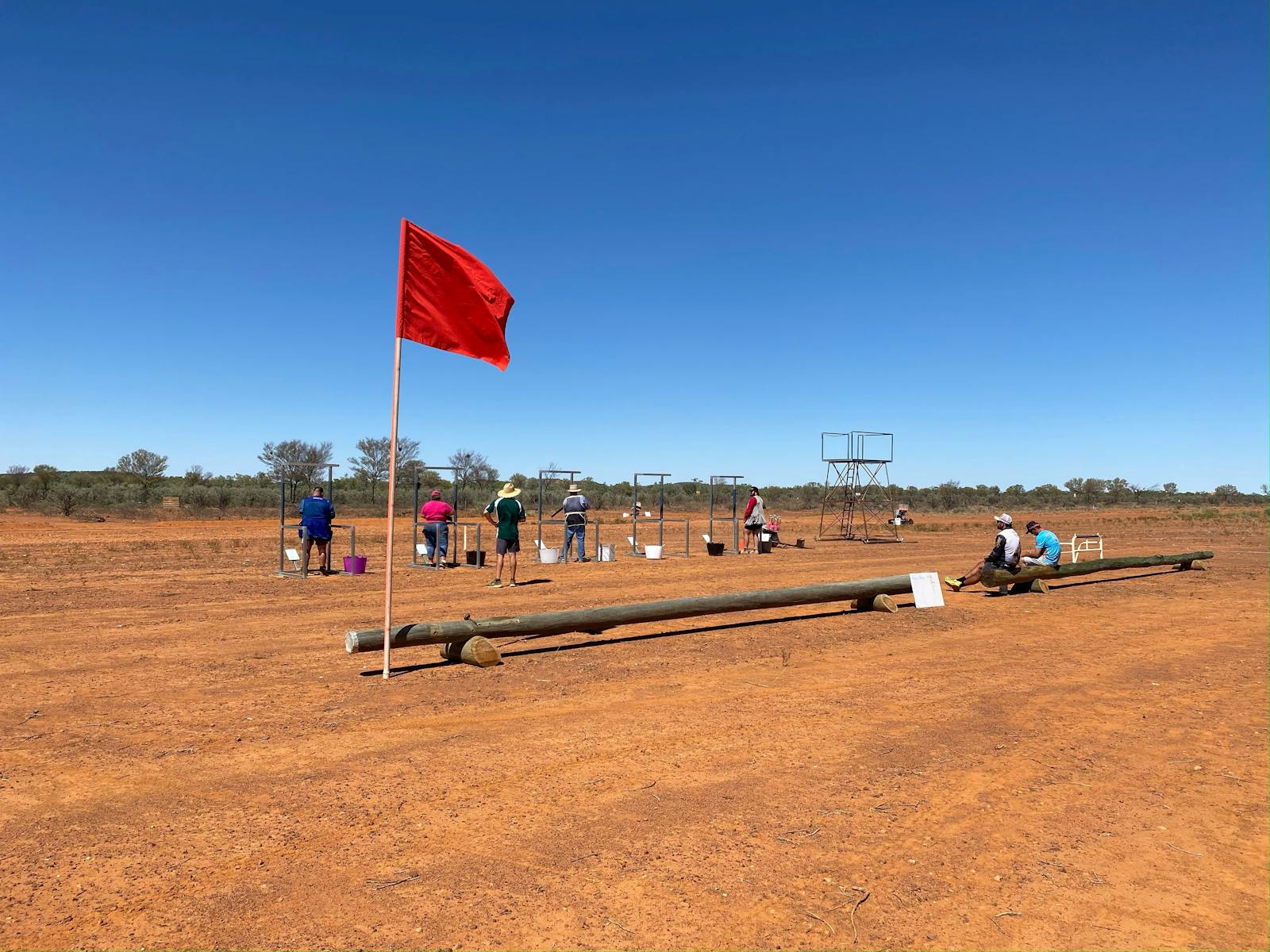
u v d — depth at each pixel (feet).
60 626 35.24
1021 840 14.76
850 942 11.32
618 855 13.96
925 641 33.81
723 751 19.61
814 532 117.39
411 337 27.45
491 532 102.32
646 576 57.00
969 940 11.44
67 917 11.82
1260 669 28.96
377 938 11.34
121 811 15.76
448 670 28.09
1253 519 152.05
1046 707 23.86
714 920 11.86
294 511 137.08
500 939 11.32
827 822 15.44
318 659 29.37
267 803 16.20
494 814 15.72
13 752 19.08
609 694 24.90
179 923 11.71
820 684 26.43
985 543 94.73
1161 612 41.57
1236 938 11.59
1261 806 16.44
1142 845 14.64
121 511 123.34
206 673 27.12
